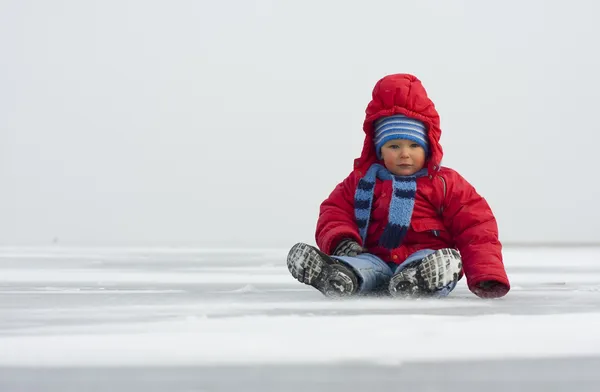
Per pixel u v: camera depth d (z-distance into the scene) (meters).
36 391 2.21
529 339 3.11
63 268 9.94
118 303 4.78
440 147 5.44
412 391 2.20
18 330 3.42
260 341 3.05
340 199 5.64
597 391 2.20
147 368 2.54
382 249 5.38
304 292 5.75
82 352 2.82
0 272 8.93
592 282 7.40
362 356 2.73
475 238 5.22
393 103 5.46
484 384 2.29
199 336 3.19
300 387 2.25
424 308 4.30
